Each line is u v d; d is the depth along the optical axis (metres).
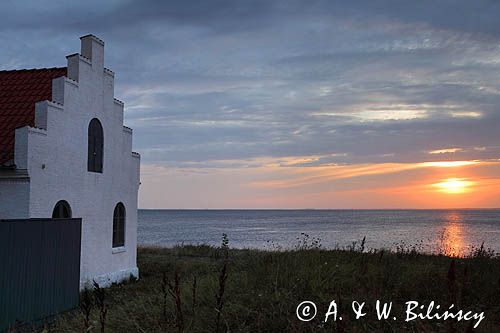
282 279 11.70
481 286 11.40
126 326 9.60
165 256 30.84
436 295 10.79
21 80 19.38
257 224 165.50
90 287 17.41
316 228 124.25
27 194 15.04
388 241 59.28
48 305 13.70
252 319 9.49
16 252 12.48
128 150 21.69
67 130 17.06
